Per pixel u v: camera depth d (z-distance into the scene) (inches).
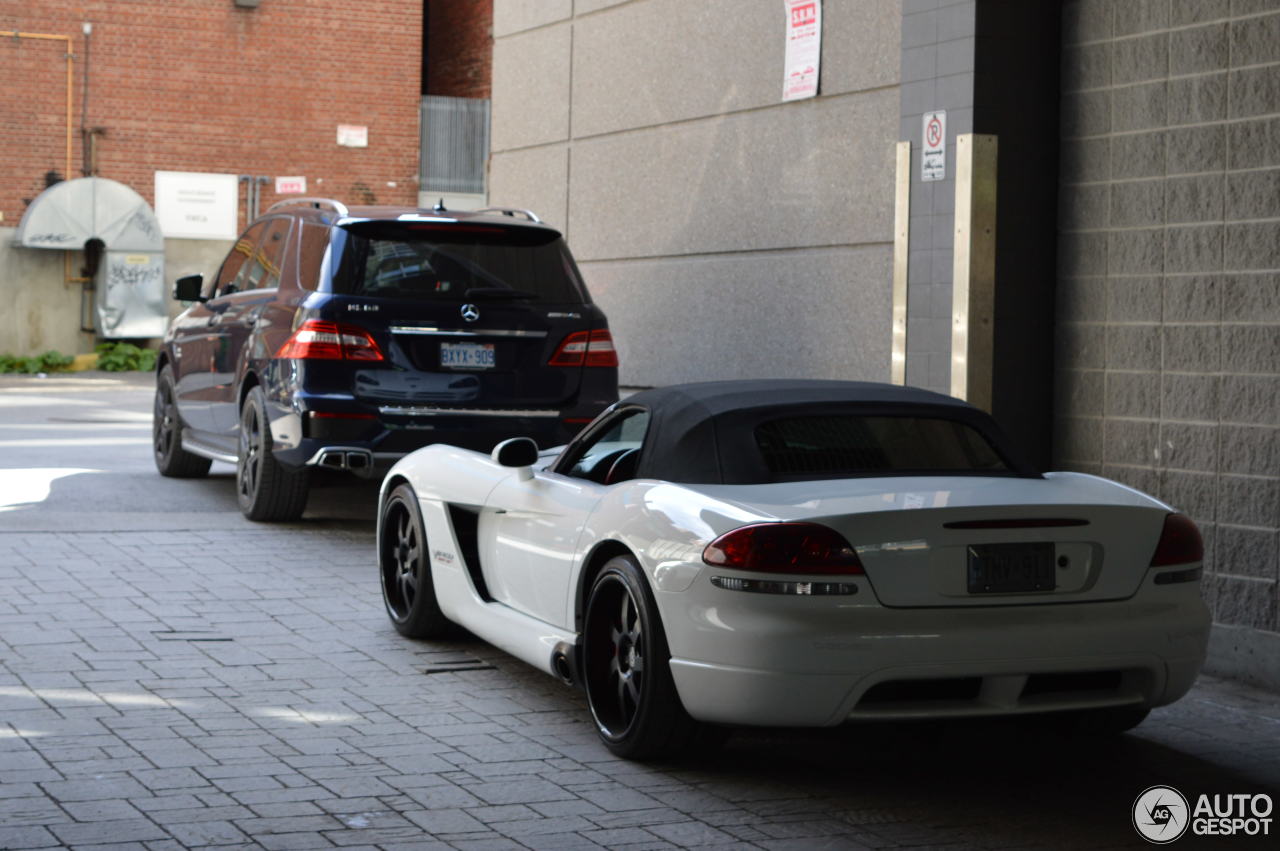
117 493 462.9
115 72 1146.0
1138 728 239.5
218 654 268.2
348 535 397.4
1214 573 285.4
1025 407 322.7
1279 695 267.0
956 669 188.2
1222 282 285.0
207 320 456.8
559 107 492.7
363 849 172.9
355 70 1203.9
